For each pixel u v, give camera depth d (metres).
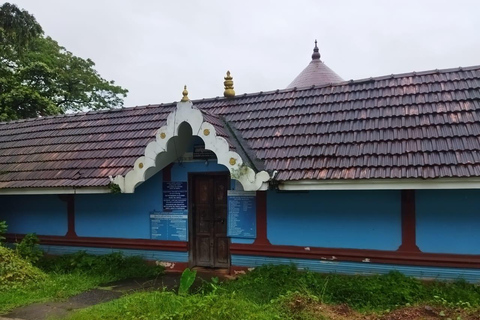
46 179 8.43
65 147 9.53
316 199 7.05
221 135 6.89
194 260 8.30
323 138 7.19
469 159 5.73
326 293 5.91
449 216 6.23
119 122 9.89
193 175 8.30
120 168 7.99
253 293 5.94
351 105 7.81
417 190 6.41
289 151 7.14
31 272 7.26
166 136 7.15
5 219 9.88
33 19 12.06
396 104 7.39
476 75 7.43
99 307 5.47
